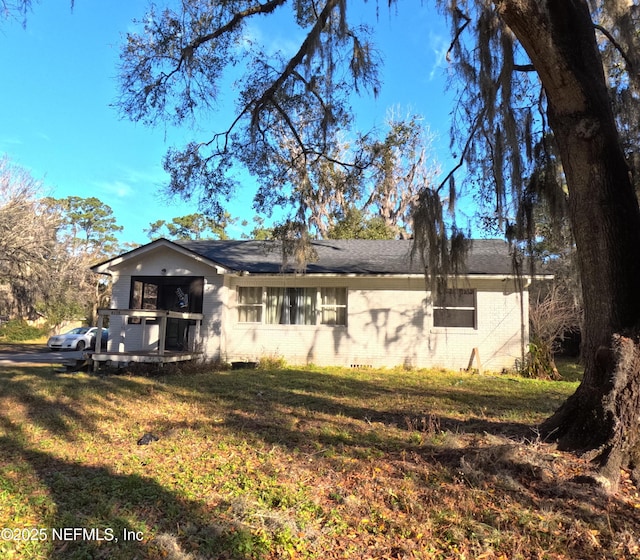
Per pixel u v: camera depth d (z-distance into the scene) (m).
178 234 46.69
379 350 13.99
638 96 6.87
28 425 6.41
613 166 4.57
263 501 3.96
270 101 8.77
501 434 5.52
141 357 11.84
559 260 13.45
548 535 3.46
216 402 7.96
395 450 5.20
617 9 6.79
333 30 8.16
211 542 3.29
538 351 12.95
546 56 4.54
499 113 6.60
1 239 20.17
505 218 6.88
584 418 4.75
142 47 8.24
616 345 4.34
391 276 13.76
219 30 8.41
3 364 14.81
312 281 14.45
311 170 10.06
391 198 24.19
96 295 34.69
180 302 14.54
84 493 4.13
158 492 4.14
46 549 3.26
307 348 14.26
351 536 3.48
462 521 3.63
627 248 4.50
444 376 12.03
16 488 4.27
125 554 3.18
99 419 6.77
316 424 6.37
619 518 3.68
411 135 10.25
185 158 9.45
